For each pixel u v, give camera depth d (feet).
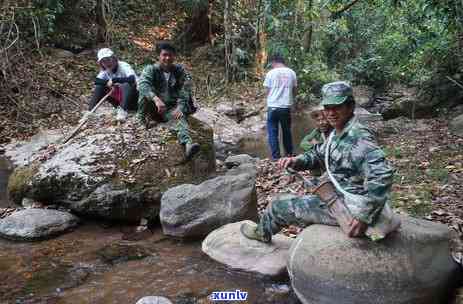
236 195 13.93
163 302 9.84
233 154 25.48
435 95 32.48
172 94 17.85
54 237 14.25
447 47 29.96
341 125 9.61
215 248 12.39
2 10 31.73
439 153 20.71
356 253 9.21
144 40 44.37
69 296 10.73
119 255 12.86
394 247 9.23
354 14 47.65
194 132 17.60
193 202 13.71
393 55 39.06
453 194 14.96
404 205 14.15
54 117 28.94
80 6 39.99
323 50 47.50
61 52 36.40
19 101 29.35
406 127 28.81
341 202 9.58
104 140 16.75
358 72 45.93
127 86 19.08
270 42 38.99
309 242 9.78
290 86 21.54
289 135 22.15
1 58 29.91
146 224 15.07
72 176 15.38
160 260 12.48
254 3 42.78
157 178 15.70
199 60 44.11
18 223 14.21
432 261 9.38
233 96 38.52
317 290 9.39
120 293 10.81
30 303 10.46
